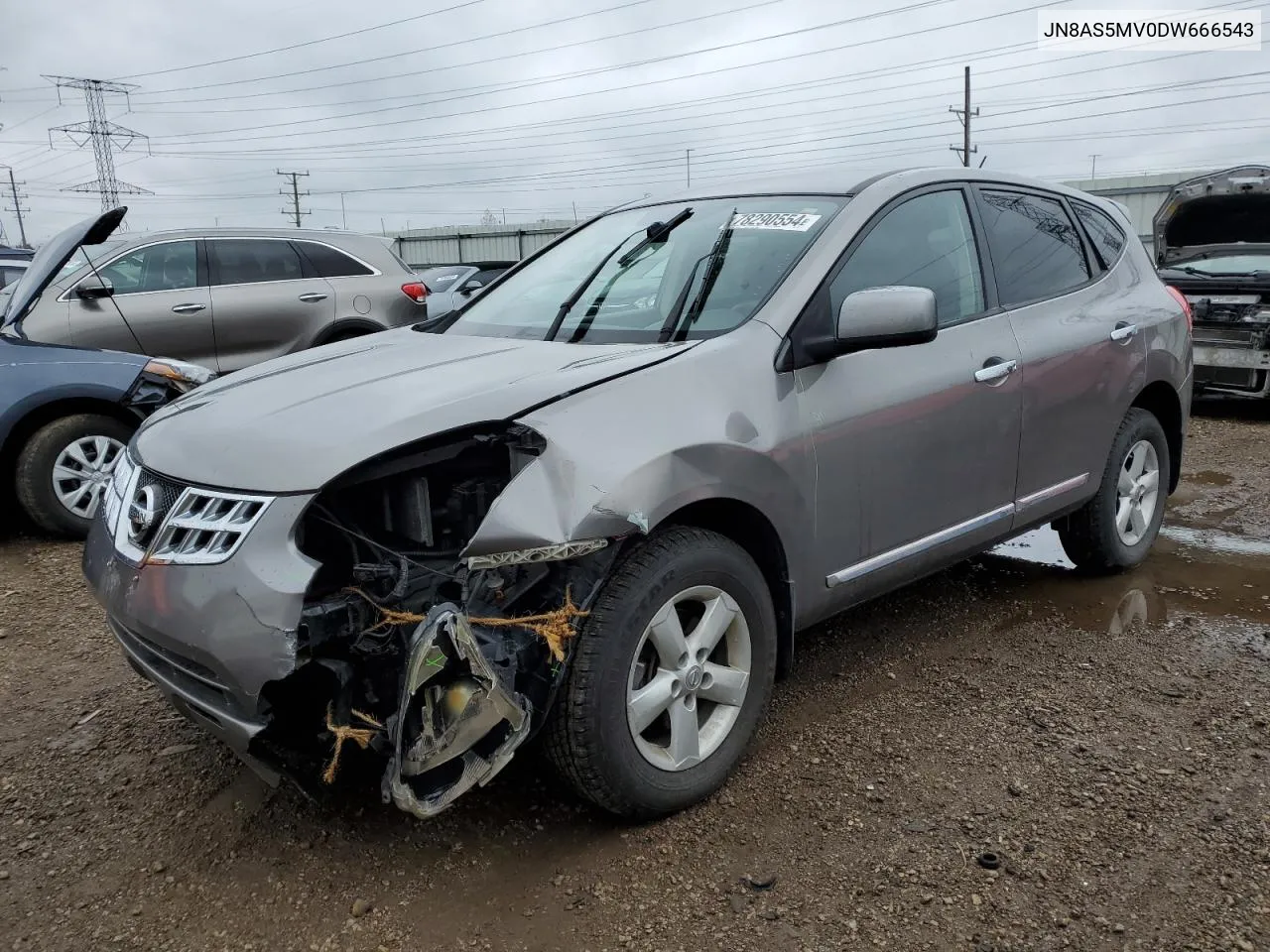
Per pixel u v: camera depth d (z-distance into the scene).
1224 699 3.36
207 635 2.25
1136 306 4.40
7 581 4.96
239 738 2.31
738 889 2.44
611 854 2.60
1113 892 2.39
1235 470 6.89
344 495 2.47
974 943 2.23
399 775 2.25
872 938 2.26
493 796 2.88
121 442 5.70
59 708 3.56
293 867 2.60
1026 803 2.76
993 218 3.86
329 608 2.29
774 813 2.75
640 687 2.63
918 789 2.84
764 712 2.96
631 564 2.54
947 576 4.70
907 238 3.44
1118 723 3.21
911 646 3.87
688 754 2.71
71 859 2.67
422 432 2.36
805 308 3.01
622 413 2.53
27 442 5.48
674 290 3.27
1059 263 4.12
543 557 2.30
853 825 2.68
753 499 2.76
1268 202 9.04
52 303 7.12
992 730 3.18
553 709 2.46
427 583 2.42
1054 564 4.86
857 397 3.06
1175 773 2.89
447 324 3.82
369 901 2.45
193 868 2.61
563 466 2.37
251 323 8.05
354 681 2.33
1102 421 4.16
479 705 2.25
